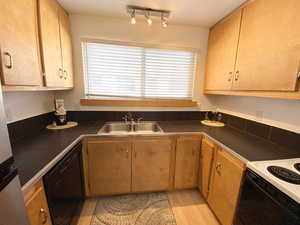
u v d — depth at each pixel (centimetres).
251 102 168
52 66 130
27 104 142
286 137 129
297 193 73
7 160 52
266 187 89
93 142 155
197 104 224
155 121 218
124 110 210
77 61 188
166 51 204
